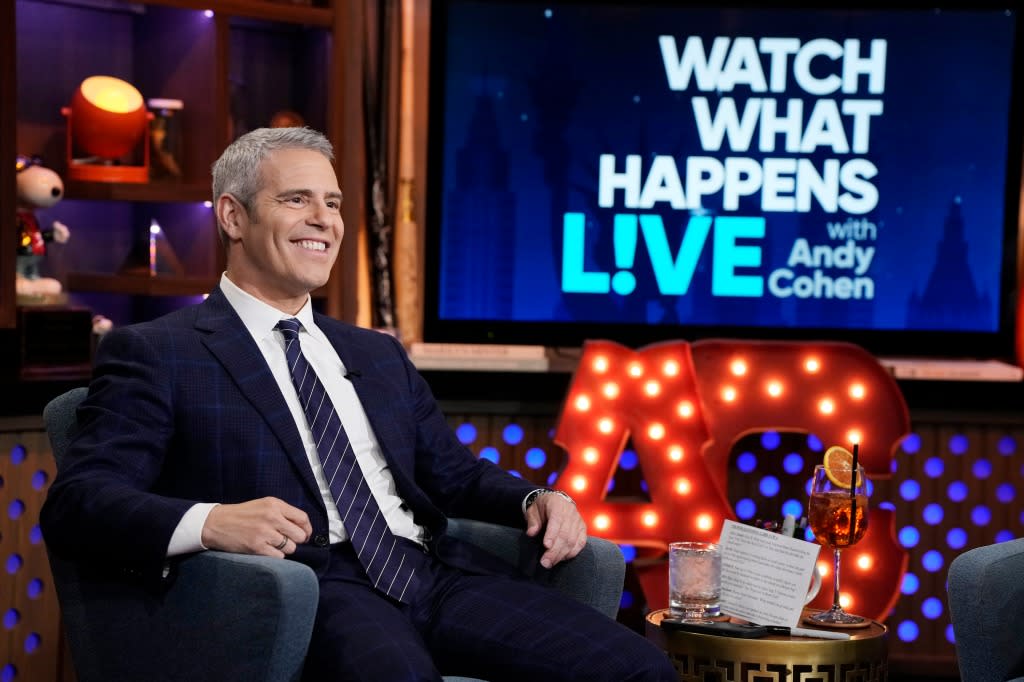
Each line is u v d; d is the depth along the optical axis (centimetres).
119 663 253
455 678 254
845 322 483
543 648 261
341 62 451
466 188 478
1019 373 459
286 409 270
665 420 437
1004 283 481
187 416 262
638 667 257
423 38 506
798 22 476
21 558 387
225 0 430
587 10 475
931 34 477
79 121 427
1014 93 478
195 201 432
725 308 482
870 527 435
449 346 471
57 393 387
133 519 239
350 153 460
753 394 442
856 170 480
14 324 401
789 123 479
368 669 237
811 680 278
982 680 271
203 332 273
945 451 464
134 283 433
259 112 466
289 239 278
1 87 394
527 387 452
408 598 272
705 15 475
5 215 398
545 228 479
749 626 287
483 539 298
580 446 436
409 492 287
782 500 462
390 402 293
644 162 479
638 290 480
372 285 480
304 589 233
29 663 392
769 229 480
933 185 480
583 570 283
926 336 482
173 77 449
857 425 439
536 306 480
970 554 274
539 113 477
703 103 477
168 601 245
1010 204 480
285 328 280
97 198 424
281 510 243
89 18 453
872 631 293
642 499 461
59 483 248
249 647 234
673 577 296
